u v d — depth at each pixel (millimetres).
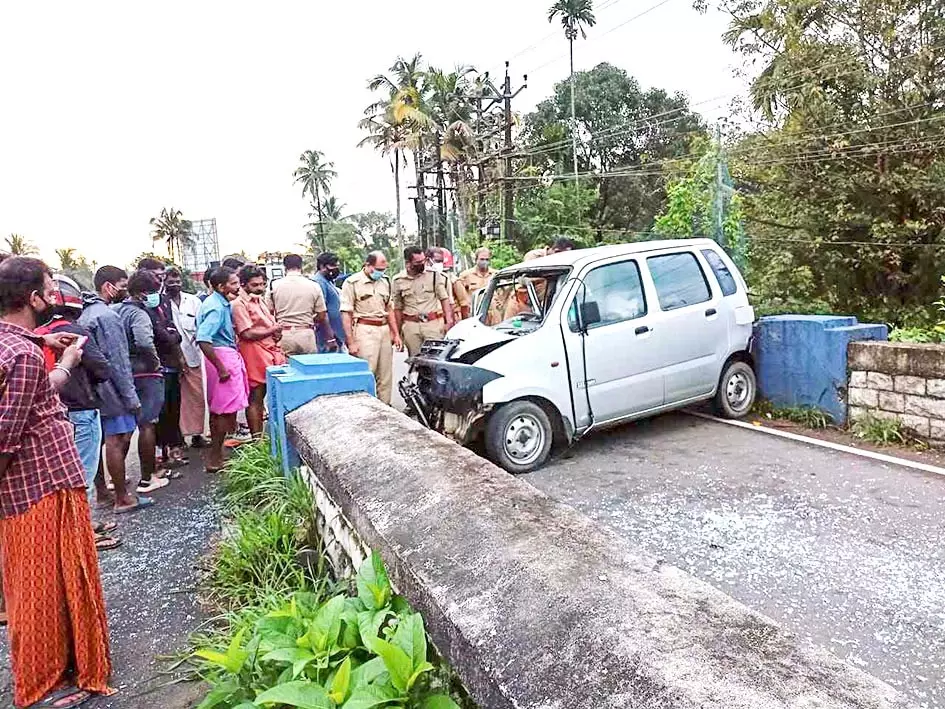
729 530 4121
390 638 1808
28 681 2711
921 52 14414
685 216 18172
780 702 1267
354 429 3676
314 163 72500
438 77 36719
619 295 5938
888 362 5863
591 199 32812
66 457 2775
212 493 5312
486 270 9336
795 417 6641
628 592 1710
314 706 1654
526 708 1432
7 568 2717
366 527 2576
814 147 15906
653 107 39469
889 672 2695
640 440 6207
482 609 1765
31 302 2883
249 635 2797
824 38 15828
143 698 2787
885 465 5219
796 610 3188
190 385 6445
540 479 5277
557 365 5555
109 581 3854
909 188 14805
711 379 6441
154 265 6148
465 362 5516
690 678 1349
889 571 3502
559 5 38719
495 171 33719
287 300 6918
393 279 7660
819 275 16625
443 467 2828
